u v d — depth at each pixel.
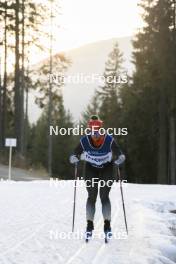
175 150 53.69
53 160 90.94
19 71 53.19
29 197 20.45
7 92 66.69
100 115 87.31
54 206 17.59
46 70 62.69
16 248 10.59
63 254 10.16
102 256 10.03
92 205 11.61
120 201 19.98
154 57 52.12
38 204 18.06
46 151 91.44
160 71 51.50
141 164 61.19
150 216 16.09
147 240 11.67
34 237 11.80
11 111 69.75
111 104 83.62
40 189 24.58
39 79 63.72
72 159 11.70
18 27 52.62
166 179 51.50
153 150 59.31
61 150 91.06
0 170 41.25
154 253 10.45
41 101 65.19
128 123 60.34
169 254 10.92
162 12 51.91
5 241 11.27
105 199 11.55
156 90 53.06
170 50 51.56
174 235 13.45
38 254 10.11
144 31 53.53
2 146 57.91
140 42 54.41
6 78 60.34
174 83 51.00
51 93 61.62
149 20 52.75
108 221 11.47
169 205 20.78
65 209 16.84
